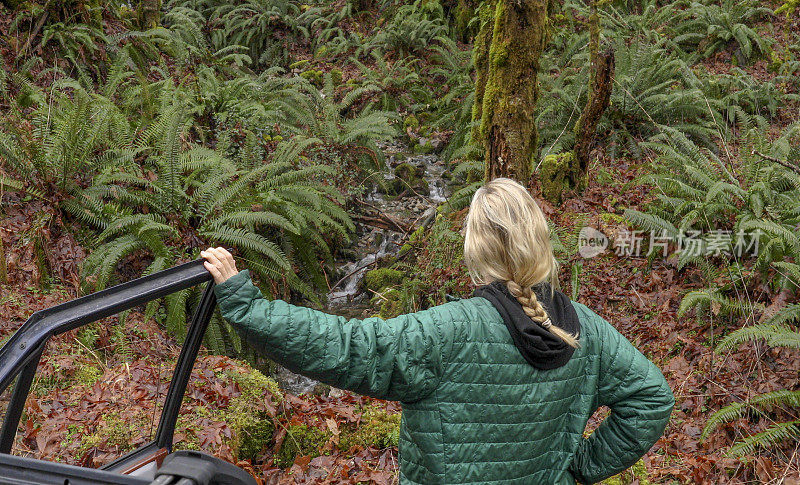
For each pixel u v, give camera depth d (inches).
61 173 215.6
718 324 179.9
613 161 297.4
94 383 145.3
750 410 147.3
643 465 132.3
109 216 220.8
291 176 248.5
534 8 233.8
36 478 35.5
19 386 46.8
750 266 194.2
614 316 197.2
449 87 408.2
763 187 201.6
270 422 142.0
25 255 197.0
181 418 130.9
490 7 285.1
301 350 55.1
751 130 249.3
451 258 231.1
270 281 246.1
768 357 160.6
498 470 58.4
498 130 247.1
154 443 62.3
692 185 236.8
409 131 378.3
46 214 209.2
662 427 63.0
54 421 127.9
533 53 238.5
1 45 276.7
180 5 515.8
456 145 347.6
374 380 56.3
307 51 491.8
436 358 56.6
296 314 55.9
